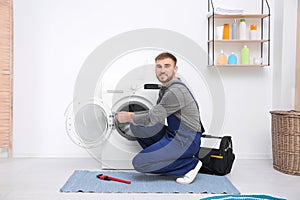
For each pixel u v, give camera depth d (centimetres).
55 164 373
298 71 394
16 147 407
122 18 406
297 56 395
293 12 393
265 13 412
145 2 406
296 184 310
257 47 413
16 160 390
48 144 409
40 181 310
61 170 348
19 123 406
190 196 276
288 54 395
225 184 306
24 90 405
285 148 346
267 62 414
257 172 351
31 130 407
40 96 406
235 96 413
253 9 411
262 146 414
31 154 408
